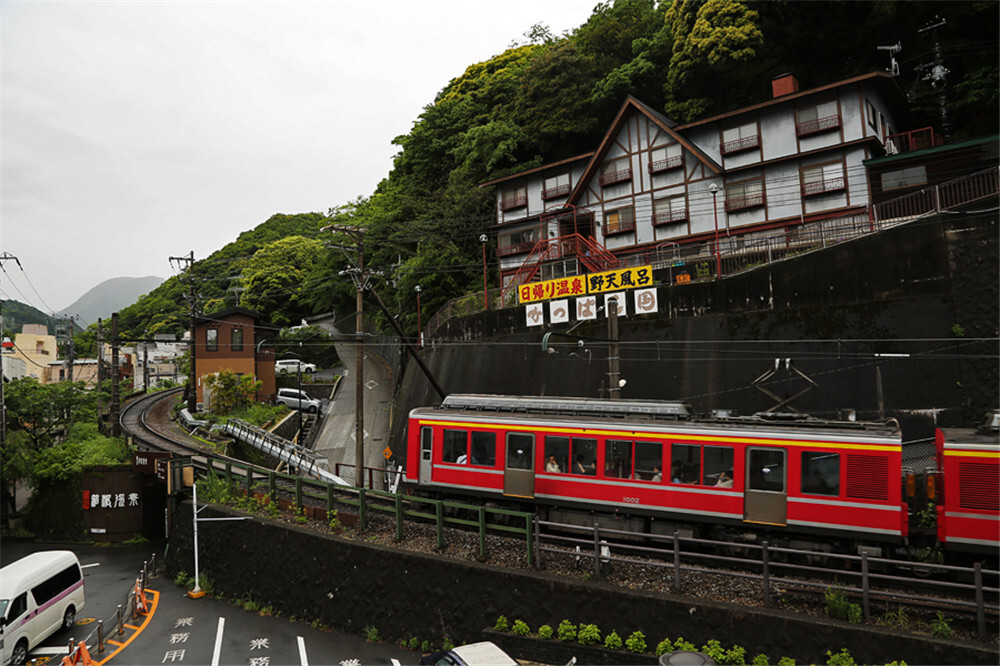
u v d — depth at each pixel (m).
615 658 11.29
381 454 33.59
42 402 34.78
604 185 34.19
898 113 30.83
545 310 28.81
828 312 20.80
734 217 29.94
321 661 13.73
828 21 34.62
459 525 16.17
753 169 29.47
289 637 15.30
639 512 14.30
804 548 12.86
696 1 34.94
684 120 36.50
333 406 43.94
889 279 19.73
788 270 21.94
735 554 13.70
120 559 25.41
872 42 35.28
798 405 20.58
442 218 42.31
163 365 75.50
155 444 31.59
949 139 30.72
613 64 40.81
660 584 12.00
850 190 27.02
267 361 46.16
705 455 13.67
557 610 12.27
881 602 10.53
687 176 31.45
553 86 40.00
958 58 33.44
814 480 12.53
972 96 29.64
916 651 9.35
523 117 41.03
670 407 15.17
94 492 28.92
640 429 14.47
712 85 36.06
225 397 38.59
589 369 26.30
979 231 18.20
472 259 41.00
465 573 13.56
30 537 29.64
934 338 18.58
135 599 17.81
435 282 41.12
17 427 34.78
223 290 85.31
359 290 23.09
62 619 17.09
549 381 27.47
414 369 36.66
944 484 11.40
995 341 17.41
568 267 32.91
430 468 17.52
